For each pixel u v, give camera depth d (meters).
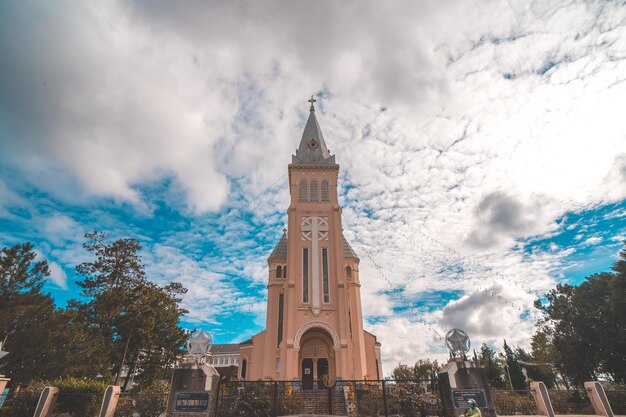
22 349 24.17
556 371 42.25
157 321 38.44
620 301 27.80
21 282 26.64
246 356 42.56
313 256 36.84
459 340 14.94
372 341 40.50
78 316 33.28
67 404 18.05
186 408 13.87
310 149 45.66
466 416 12.41
